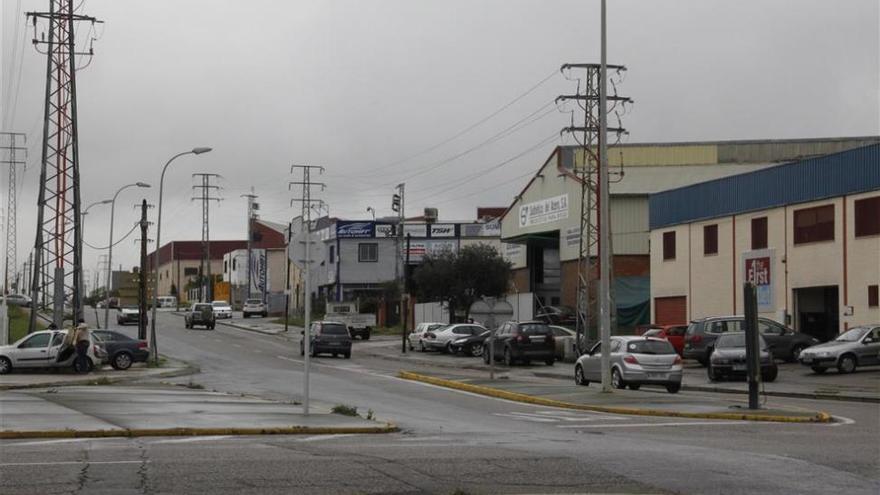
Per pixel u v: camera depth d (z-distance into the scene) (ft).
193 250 512.22
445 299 225.35
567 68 162.30
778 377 111.55
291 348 202.59
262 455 43.93
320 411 69.00
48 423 56.80
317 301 319.47
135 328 262.06
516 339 144.25
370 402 85.76
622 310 204.85
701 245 163.43
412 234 299.99
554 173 223.71
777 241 145.28
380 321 288.92
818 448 48.52
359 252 304.71
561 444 50.65
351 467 40.16
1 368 120.06
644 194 209.15
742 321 130.62
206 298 379.14
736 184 155.02
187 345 201.46
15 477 36.45
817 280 136.87
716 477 38.58
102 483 35.35
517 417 71.31
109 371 129.18
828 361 112.16
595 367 101.60
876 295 126.11
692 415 70.90
